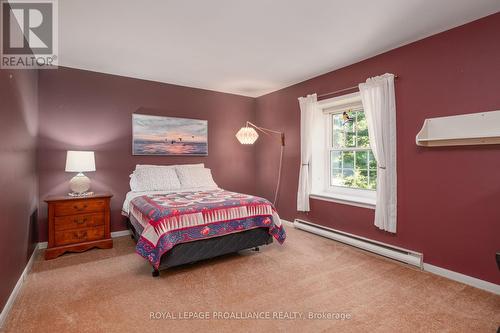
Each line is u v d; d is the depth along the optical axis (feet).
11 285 6.80
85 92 11.99
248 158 16.85
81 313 6.33
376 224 9.95
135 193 11.85
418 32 8.49
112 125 12.62
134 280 8.06
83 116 11.94
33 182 10.06
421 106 8.88
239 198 10.37
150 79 13.46
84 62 11.11
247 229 9.69
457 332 5.71
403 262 9.32
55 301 6.86
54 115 11.34
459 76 8.00
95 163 12.22
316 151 13.09
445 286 7.72
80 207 10.37
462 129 7.85
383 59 10.05
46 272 8.62
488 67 7.43
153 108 13.69
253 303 6.80
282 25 8.09
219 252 9.21
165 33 8.57
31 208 9.62
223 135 15.97
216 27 8.20
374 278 8.20
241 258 9.81
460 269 8.02
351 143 12.16
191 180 13.32
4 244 6.24
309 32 8.53
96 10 7.18
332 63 11.19
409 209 9.20
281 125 15.03
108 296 7.13
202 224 8.71
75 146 11.80
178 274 8.48
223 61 11.02
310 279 8.13
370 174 11.43
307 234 12.78
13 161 7.13
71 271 8.71
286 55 10.37
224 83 14.14
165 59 10.80
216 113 15.70
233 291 7.41
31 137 9.65
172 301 6.89
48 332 5.64
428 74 8.71
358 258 9.79
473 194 7.74
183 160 14.66
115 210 12.70
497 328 5.84
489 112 7.36
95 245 10.63
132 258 9.86
